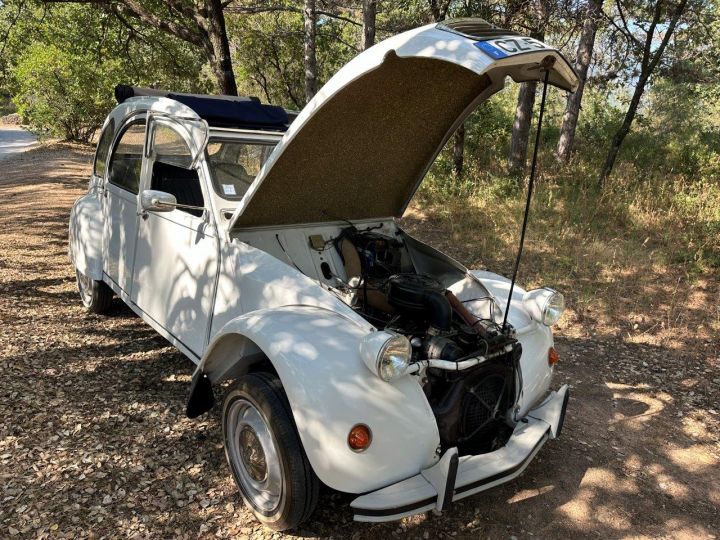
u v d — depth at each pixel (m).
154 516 2.95
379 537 2.95
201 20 9.02
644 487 3.53
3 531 2.74
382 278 3.90
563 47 12.66
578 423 4.25
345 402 2.51
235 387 2.90
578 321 6.24
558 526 3.13
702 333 6.00
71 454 3.38
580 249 8.27
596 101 17.97
